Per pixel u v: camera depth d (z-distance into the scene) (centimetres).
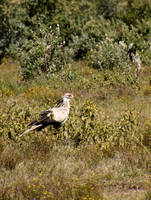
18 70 5828
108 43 6662
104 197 1806
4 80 5169
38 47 5469
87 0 9850
